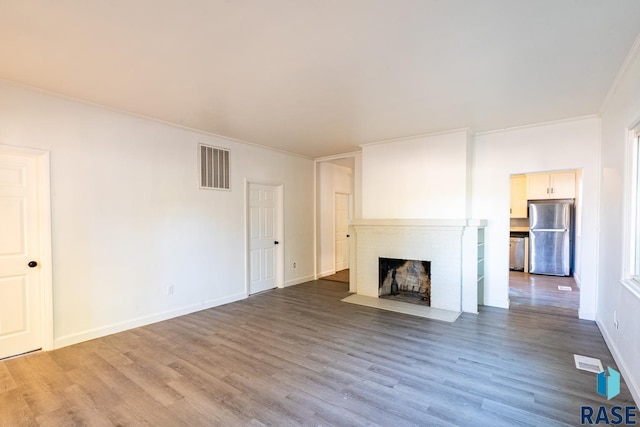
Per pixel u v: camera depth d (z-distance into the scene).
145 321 3.88
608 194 3.27
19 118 2.98
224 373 2.69
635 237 2.58
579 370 2.68
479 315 4.19
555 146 4.09
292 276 6.13
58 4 1.80
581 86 2.95
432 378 2.58
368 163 5.27
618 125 2.88
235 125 4.21
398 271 5.28
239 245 5.06
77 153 3.35
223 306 4.67
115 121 3.64
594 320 3.93
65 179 3.26
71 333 3.30
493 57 2.44
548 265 6.84
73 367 2.81
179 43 2.24
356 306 4.65
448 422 2.03
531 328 3.69
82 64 2.55
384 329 3.71
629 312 2.46
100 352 3.11
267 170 5.58
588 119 3.87
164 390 2.44
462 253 4.36
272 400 2.30
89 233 3.43
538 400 2.26
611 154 3.15
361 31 2.10
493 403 2.23
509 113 3.72
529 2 1.80
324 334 3.56
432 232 4.57
